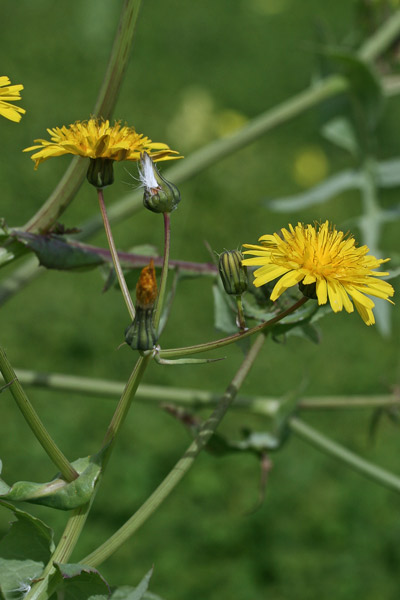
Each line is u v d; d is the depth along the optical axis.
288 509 4.85
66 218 6.43
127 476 4.88
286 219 6.98
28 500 1.28
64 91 7.89
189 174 2.79
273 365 5.67
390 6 3.16
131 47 1.52
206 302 6.05
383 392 5.55
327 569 4.54
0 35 8.67
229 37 9.38
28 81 7.92
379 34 3.06
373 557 4.64
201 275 1.81
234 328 1.76
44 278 6.10
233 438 5.23
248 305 1.60
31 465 4.80
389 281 2.97
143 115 7.73
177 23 9.61
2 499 1.28
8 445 4.87
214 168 7.28
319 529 4.74
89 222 2.61
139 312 1.23
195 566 4.49
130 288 1.78
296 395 2.33
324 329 5.98
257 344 1.56
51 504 1.28
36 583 1.30
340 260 1.31
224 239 6.74
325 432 5.29
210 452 2.34
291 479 5.00
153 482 4.91
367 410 5.45
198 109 7.21
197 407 2.27
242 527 4.70
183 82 8.42
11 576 1.32
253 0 10.23
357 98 3.05
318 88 2.94
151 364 5.56
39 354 5.54
